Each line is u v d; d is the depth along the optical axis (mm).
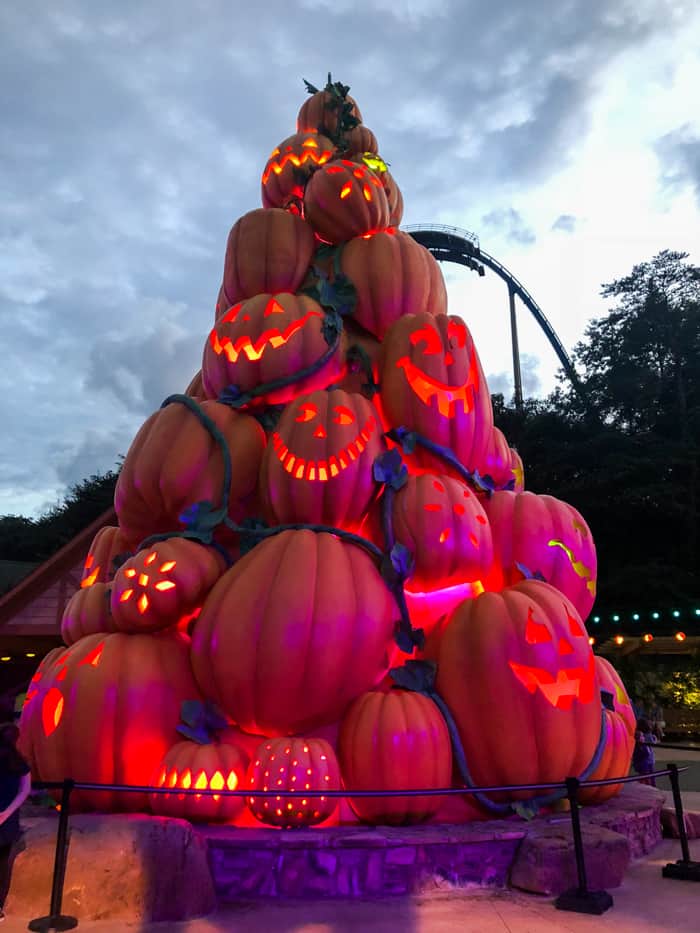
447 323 6836
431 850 4852
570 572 6746
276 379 6547
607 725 6219
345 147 9133
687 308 36344
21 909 4031
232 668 5238
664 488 27812
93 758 5164
